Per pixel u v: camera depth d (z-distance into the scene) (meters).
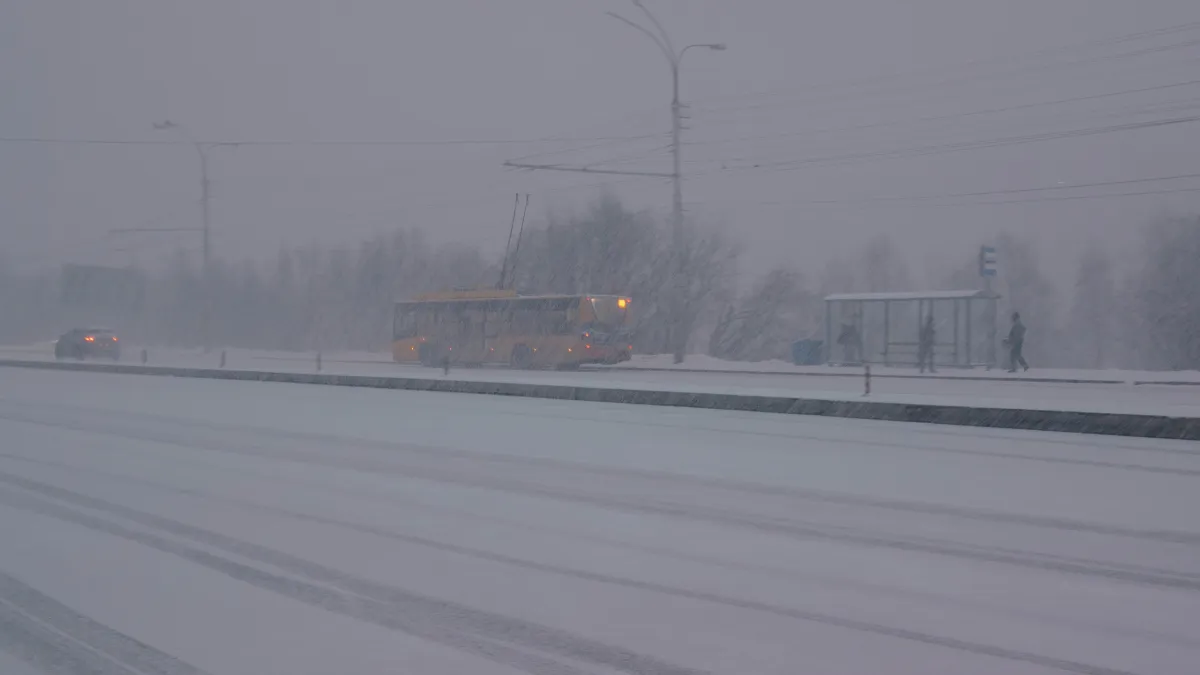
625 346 39.78
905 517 9.64
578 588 7.27
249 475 12.59
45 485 11.99
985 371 33.69
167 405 23.33
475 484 11.70
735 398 20.72
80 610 6.87
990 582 7.34
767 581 7.41
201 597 7.15
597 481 11.83
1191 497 10.59
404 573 7.73
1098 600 6.88
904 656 5.76
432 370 39.12
